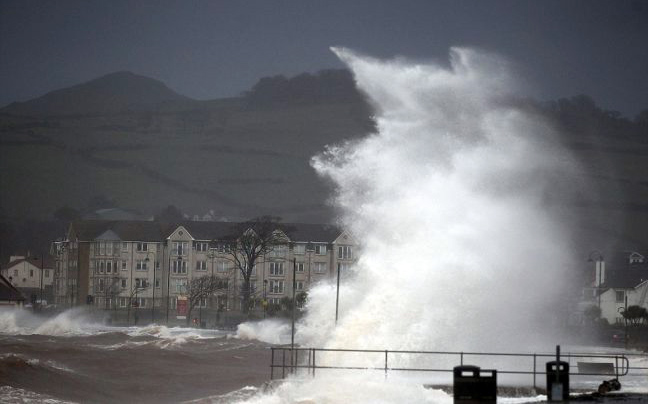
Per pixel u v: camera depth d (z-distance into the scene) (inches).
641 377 7160.4
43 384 7815.0
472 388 4057.6
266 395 5964.6
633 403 4739.2
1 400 6973.4
